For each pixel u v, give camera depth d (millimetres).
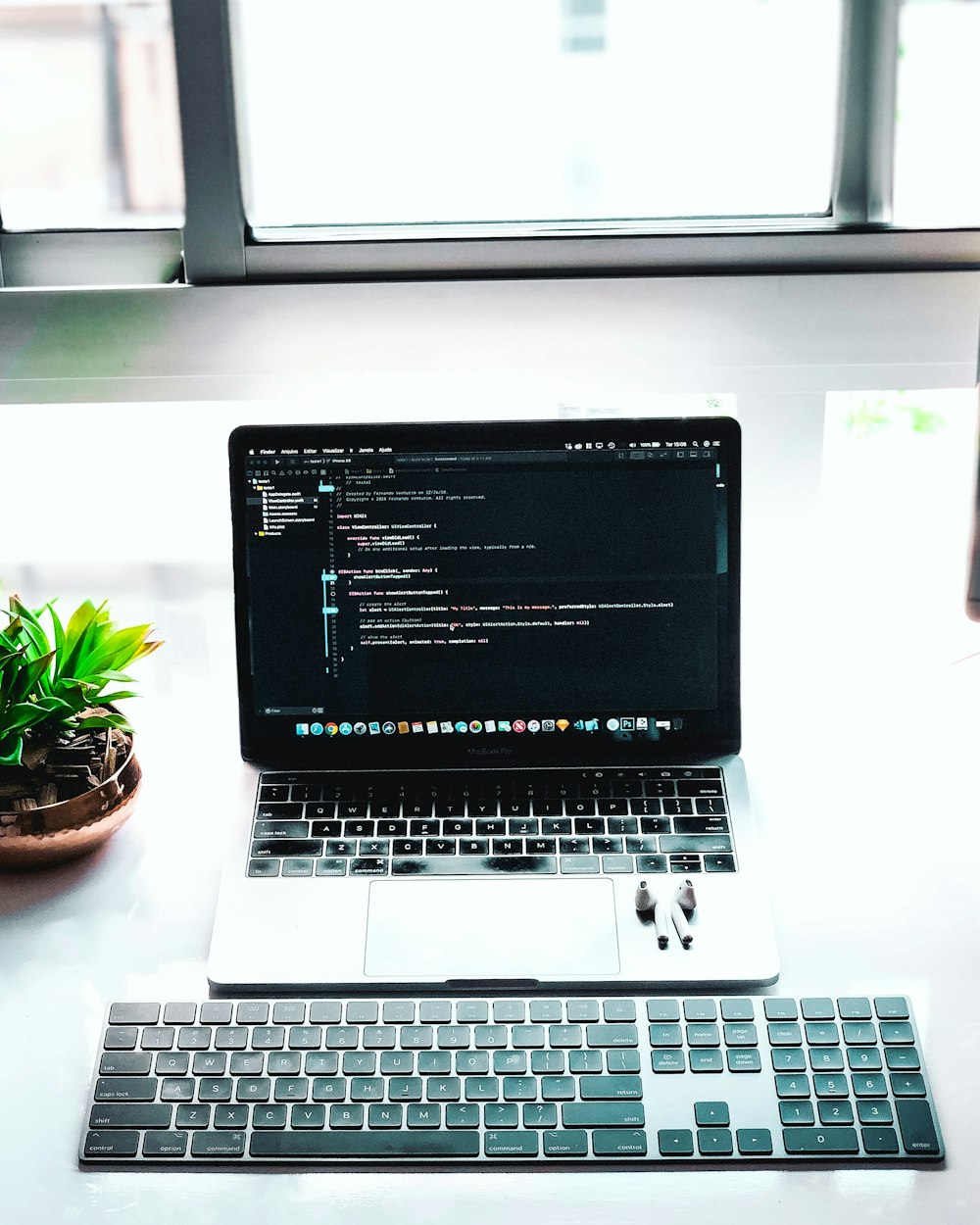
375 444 960
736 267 1133
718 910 866
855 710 1089
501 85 1170
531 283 1124
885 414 1275
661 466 964
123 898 904
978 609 976
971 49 1080
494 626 975
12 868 920
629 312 1136
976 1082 756
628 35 1155
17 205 1145
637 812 940
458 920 865
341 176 1153
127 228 1142
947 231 1117
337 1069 764
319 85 1125
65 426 1251
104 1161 717
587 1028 785
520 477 964
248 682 975
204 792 1007
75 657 952
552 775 971
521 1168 716
